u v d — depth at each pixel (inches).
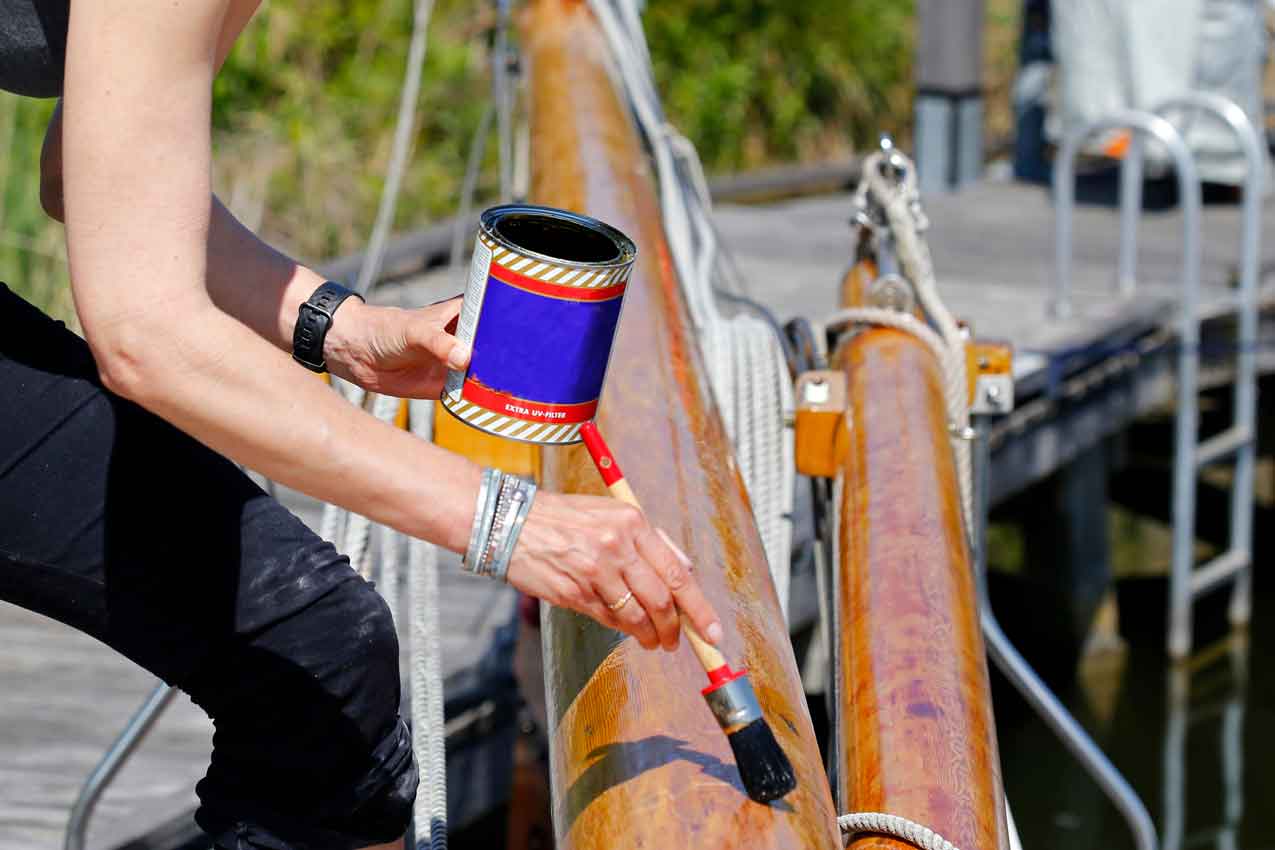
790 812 53.9
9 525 67.3
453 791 169.3
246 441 56.8
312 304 77.1
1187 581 294.8
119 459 67.7
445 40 438.6
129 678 179.8
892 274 119.0
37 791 153.0
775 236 383.2
